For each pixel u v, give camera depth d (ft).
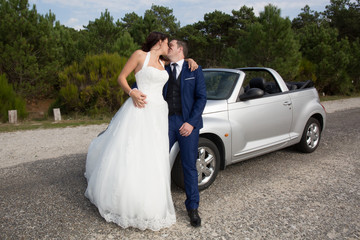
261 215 10.68
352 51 65.26
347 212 10.93
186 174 10.52
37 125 28.55
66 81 36.68
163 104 10.35
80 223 10.03
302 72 56.59
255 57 48.14
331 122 29.99
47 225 9.87
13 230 9.55
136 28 79.61
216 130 12.59
